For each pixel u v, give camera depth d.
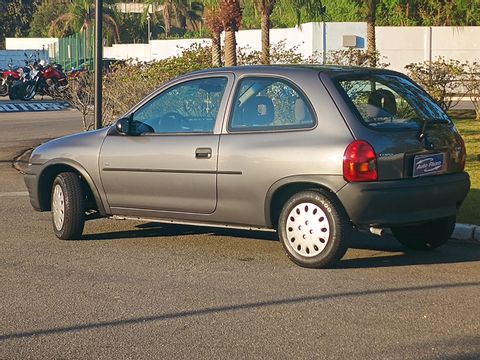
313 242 8.91
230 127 9.43
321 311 7.55
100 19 15.03
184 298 8.01
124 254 9.93
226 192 9.34
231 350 6.56
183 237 10.90
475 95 25.34
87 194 10.72
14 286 8.52
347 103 8.86
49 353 6.55
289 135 8.99
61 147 10.67
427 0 43.88
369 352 6.48
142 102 10.20
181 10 68.25
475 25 42.91
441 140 9.23
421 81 23.88
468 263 9.41
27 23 88.88
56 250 10.18
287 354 6.45
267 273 8.91
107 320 7.36
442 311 7.54
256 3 23.38
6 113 33.62
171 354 6.49
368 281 8.57
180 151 9.62
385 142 8.71
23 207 13.34
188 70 20.02
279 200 9.23
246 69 9.59
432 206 9.02
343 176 8.61
